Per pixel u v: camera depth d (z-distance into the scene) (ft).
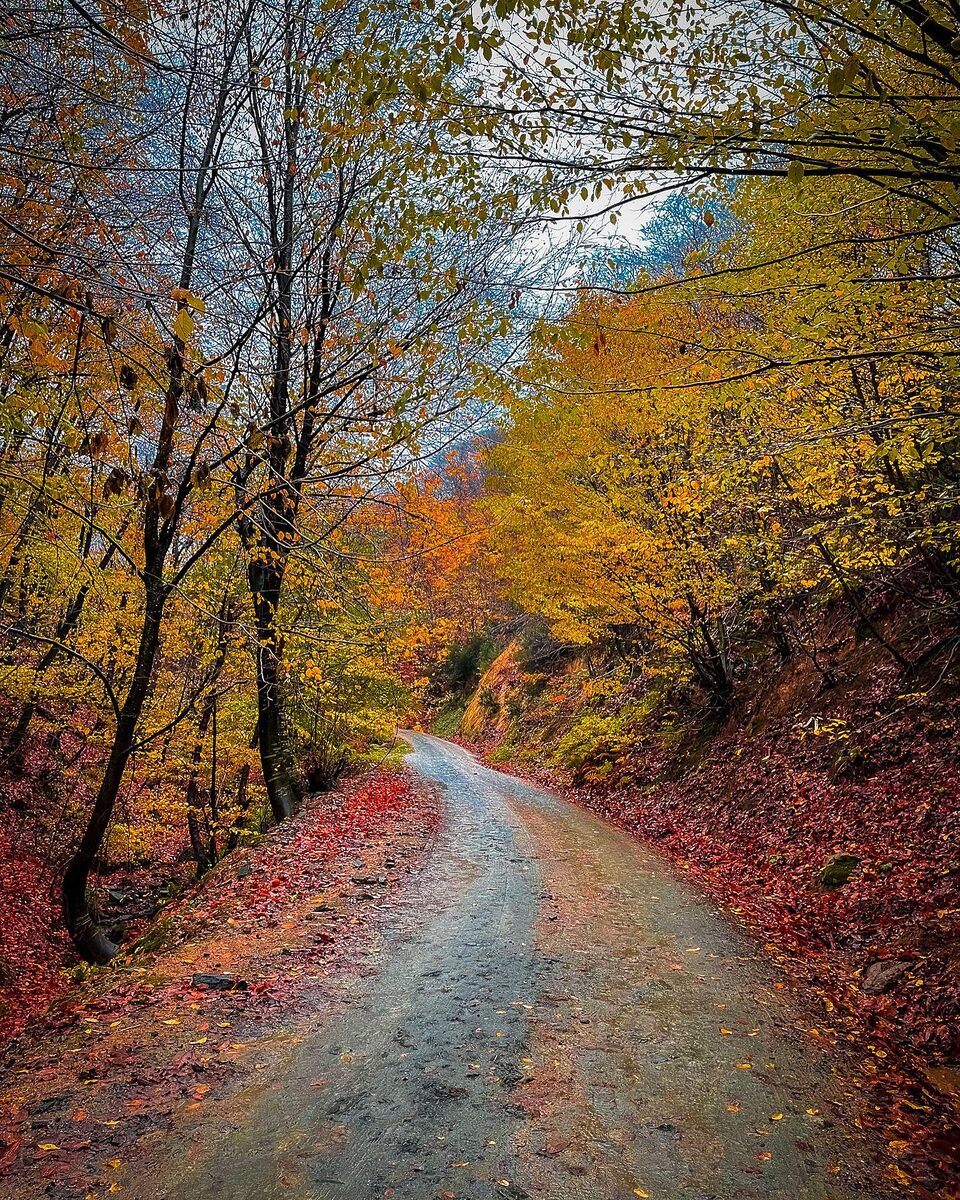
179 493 24.61
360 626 38.29
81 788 62.90
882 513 32.48
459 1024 17.01
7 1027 30.12
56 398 17.15
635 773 58.95
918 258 20.70
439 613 120.67
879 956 21.50
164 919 29.14
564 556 45.85
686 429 34.42
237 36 20.45
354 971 20.44
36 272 13.65
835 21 13.38
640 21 13.89
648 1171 11.54
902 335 20.72
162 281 17.47
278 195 30.55
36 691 46.60
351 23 22.08
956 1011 16.96
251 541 31.17
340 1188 10.93
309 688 43.01
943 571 34.81
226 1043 15.70
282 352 30.60
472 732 134.31
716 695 54.08
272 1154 11.76
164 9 16.30
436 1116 13.03
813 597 48.78
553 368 18.88
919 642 37.83
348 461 29.35
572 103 14.94
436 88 14.01
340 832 39.83
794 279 20.63
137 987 18.86
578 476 44.16
